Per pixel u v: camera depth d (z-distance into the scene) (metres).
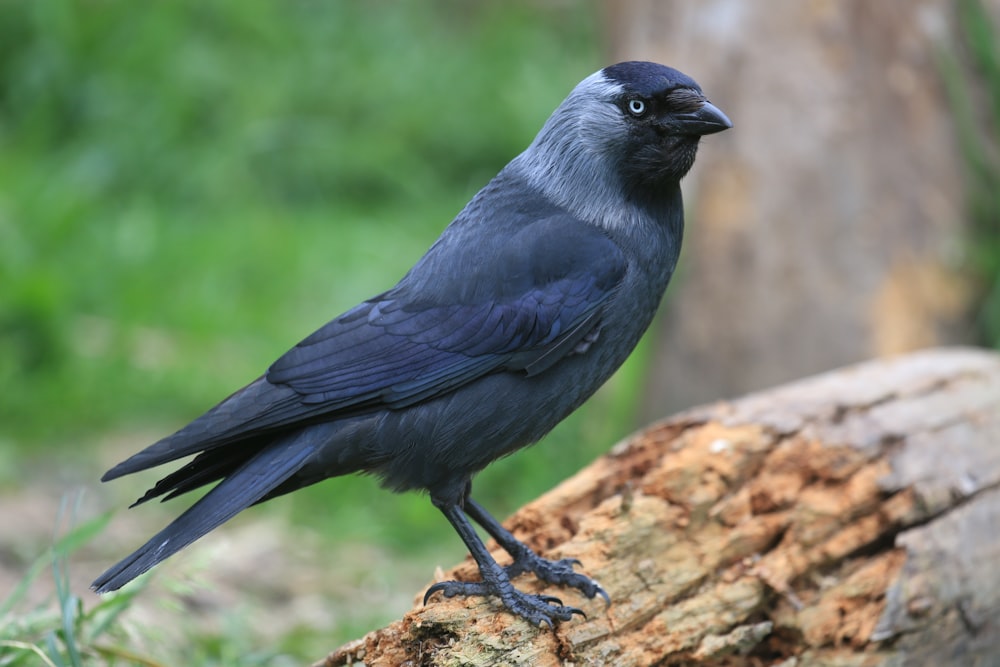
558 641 6.88
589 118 7.67
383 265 17.83
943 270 12.85
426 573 11.48
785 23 13.07
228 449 7.32
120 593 7.89
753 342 13.11
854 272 12.89
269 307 16.59
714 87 13.26
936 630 7.50
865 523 7.70
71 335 14.84
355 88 21.56
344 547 11.89
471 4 25.66
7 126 20.28
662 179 7.70
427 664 6.63
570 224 7.63
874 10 12.96
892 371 9.20
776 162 13.03
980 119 13.03
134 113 20.03
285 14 23.02
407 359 7.35
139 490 12.70
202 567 8.37
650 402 13.66
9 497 12.33
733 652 7.27
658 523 7.54
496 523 7.54
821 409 8.41
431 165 20.98
